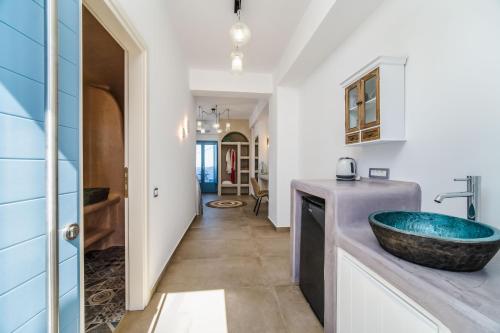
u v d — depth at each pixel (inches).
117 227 114.2
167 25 91.3
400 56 58.4
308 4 89.0
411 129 57.2
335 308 50.3
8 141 24.1
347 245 44.5
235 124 315.0
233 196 296.0
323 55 102.6
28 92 26.2
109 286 78.6
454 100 46.3
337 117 96.2
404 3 59.3
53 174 26.1
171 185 99.3
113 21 51.3
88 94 111.5
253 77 156.9
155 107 76.0
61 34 30.8
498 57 38.7
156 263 77.3
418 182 55.2
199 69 150.9
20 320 25.5
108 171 114.3
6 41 23.7
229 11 93.3
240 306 68.2
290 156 146.6
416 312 28.4
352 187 56.1
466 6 43.8
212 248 114.5
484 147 40.9
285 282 82.0
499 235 29.5
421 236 30.4
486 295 25.0
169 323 60.8
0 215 23.5
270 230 146.1
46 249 26.9
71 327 32.7
